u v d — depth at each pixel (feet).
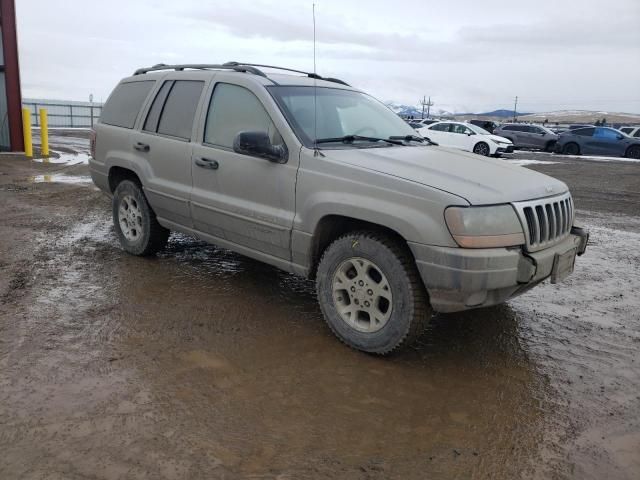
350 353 12.48
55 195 30.96
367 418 9.95
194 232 16.52
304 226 13.01
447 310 11.23
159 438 9.04
